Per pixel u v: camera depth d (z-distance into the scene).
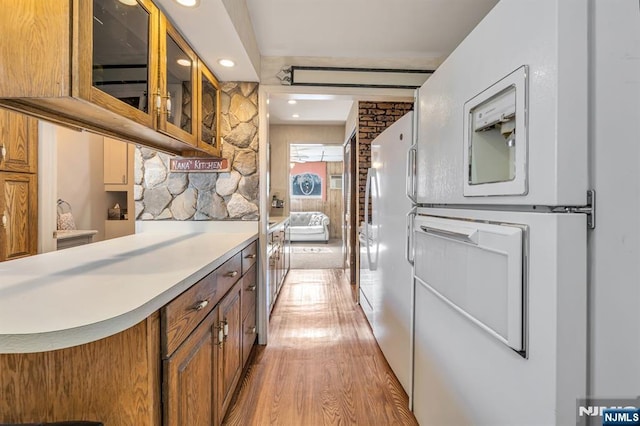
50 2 0.99
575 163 0.76
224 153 2.50
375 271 2.69
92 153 3.55
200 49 1.94
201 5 1.51
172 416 0.98
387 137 2.26
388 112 3.67
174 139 1.74
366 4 1.94
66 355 0.87
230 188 2.50
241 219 2.51
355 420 1.72
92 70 1.06
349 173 4.64
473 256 1.08
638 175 0.73
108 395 0.87
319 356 2.41
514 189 0.88
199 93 2.01
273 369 2.22
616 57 0.75
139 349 0.88
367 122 3.66
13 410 0.88
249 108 2.51
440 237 1.33
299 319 3.15
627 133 0.74
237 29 1.76
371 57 2.61
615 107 0.75
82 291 0.94
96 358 0.87
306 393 1.95
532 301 0.83
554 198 0.76
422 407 1.62
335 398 1.90
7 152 2.10
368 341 2.67
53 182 2.47
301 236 8.40
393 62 2.62
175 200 2.49
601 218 0.75
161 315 0.95
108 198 3.73
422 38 2.33
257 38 2.31
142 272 1.15
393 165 2.11
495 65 0.98
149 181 2.49
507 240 0.89
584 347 0.76
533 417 0.82
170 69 1.66
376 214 2.64
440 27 2.19
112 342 0.87
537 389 0.81
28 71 0.99
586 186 0.76
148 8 1.39
